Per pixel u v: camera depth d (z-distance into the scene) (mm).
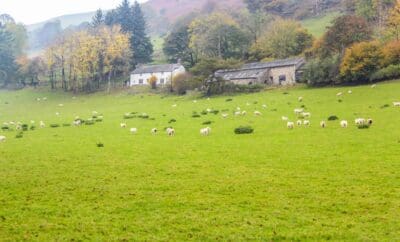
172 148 39688
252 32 170250
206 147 39531
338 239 17266
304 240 17281
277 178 26844
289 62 117875
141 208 21562
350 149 35281
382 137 39969
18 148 42500
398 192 23000
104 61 147250
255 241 17250
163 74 145875
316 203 21688
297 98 84812
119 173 29531
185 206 21734
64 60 154250
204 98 103125
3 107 124312
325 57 105938
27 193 24766
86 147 42250
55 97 139500
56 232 18531
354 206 21031
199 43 155375
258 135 46000
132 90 137500
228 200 22594
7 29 196875
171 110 84688
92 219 20062
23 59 170500
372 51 94250
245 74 123188
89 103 121375
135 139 47188
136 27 179625
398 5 116062
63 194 24406
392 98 72062
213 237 17719
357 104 69812
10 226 19281
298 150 36031
